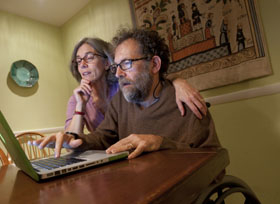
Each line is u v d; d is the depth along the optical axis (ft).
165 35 5.05
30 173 1.27
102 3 6.70
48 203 0.84
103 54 5.90
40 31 7.79
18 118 6.70
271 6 3.71
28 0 6.61
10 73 6.71
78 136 2.48
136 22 5.60
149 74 3.35
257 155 3.94
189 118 2.93
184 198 0.91
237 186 1.40
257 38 3.82
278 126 3.69
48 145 2.20
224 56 4.20
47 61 7.79
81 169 1.38
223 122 4.33
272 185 3.79
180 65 4.83
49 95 7.61
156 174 1.07
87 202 0.79
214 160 1.32
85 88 6.29
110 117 3.76
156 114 3.21
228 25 4.13
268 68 3.73
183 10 4.74
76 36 7.73
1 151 4.10
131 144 1.94
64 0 6.83
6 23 6.93
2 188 1.18
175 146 2.19
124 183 0.97
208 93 4.51
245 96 4.00
